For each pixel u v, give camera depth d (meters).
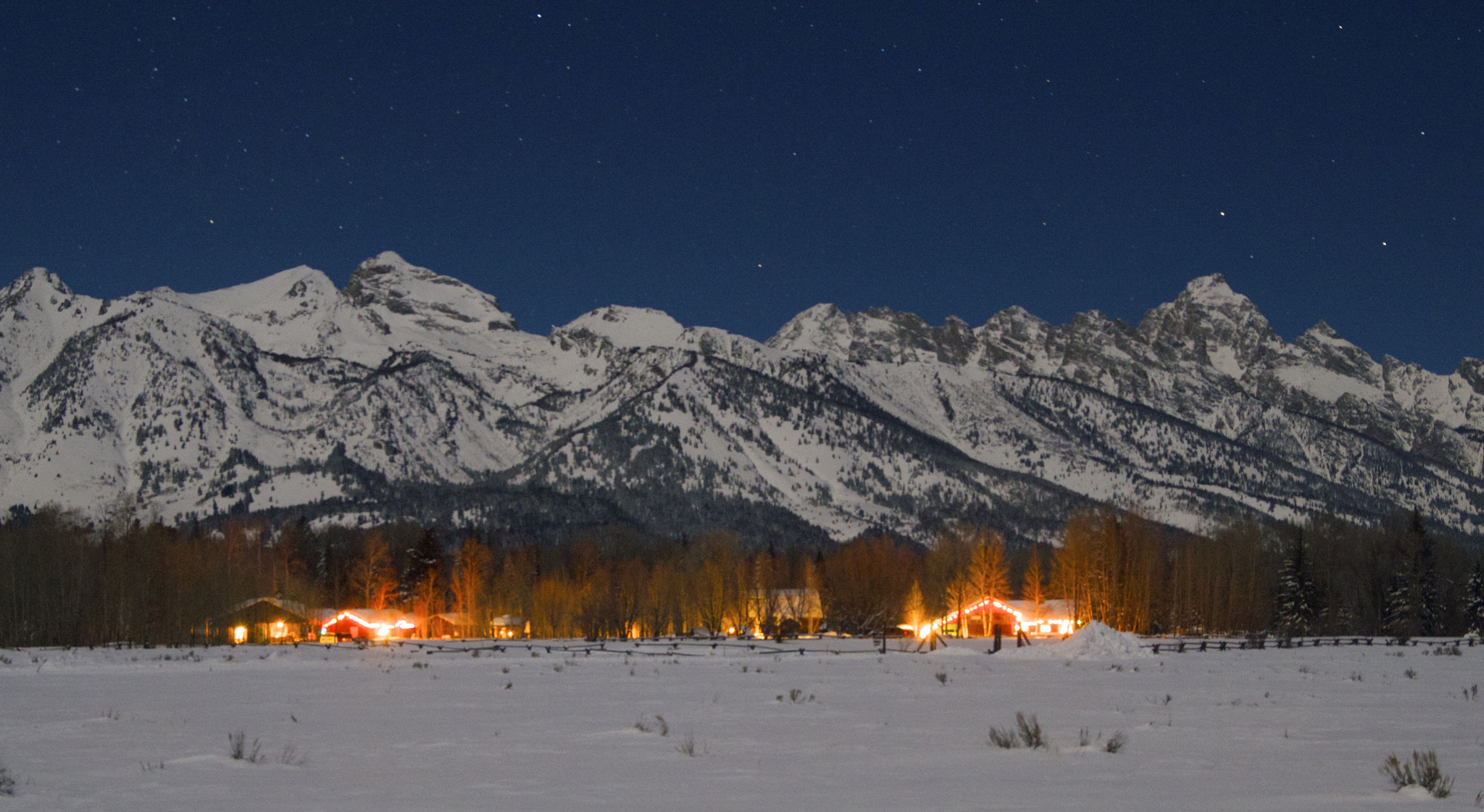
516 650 94.44
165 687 51.94
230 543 175.88
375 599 168.12
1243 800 19.81
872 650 90.25
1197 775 22.97
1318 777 22.75
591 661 76.94
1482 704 39.62
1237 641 111.19
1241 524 178.62
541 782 22.31
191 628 112.75
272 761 25.59
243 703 42.41
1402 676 55.22
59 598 108.81
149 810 18.97
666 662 74.75
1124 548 135.62
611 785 21.86
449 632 154.75
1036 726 29.23
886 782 22.11
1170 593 145.12
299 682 55.94
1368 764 24.59
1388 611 153.50
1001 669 64.56
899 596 153.00
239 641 126.38
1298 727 32.44
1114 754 26.23
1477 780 22.25
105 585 109.75
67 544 116.81
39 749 28.05
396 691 48.75
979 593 144.00
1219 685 49.59
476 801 19.94
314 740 29.92
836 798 20.11
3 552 109.75
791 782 22.23
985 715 36.53
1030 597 154.75
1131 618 134.00
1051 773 23.34
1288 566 148.38
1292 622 143.62
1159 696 43.88
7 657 79.00
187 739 30.39
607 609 142.88
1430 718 34.88
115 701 43.78
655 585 149.25
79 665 70.00
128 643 108.88
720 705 40.81
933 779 22.56
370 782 22.39
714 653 87.69
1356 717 35.16
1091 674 58.34
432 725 33.91
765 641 116.88
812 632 156.25
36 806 19.31
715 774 23.30
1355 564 163.12
